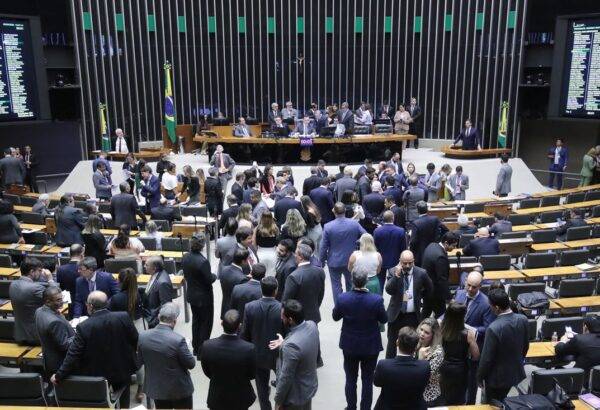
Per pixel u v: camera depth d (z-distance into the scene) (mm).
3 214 9594
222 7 21688
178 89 21812
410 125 20141
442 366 5004
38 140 19250
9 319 6418
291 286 6168
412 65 22281
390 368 4297
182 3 21281
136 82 21172
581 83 17203
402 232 7945
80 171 18266
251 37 22109
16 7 18594
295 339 4797
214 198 12375
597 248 10430
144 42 21078
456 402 5012
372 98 22688
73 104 20406
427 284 6414
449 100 22109
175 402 5117
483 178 18062
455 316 4926
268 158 17812
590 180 16797
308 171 17125
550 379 5078
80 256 7148
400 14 21953
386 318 5523
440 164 18031
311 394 4938
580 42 17047
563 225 10781
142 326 6199
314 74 22625
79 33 19891
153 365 4988
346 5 22062
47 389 5402
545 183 20578
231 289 6441
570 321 6605
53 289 5371
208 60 21953
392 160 14000
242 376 4707
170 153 19125
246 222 7246
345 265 7875
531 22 20828
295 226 7801
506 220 10906
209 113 22312
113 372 5184
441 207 12508
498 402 4695
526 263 8805
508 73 21047
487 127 21750
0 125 18375
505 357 4934
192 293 6891
